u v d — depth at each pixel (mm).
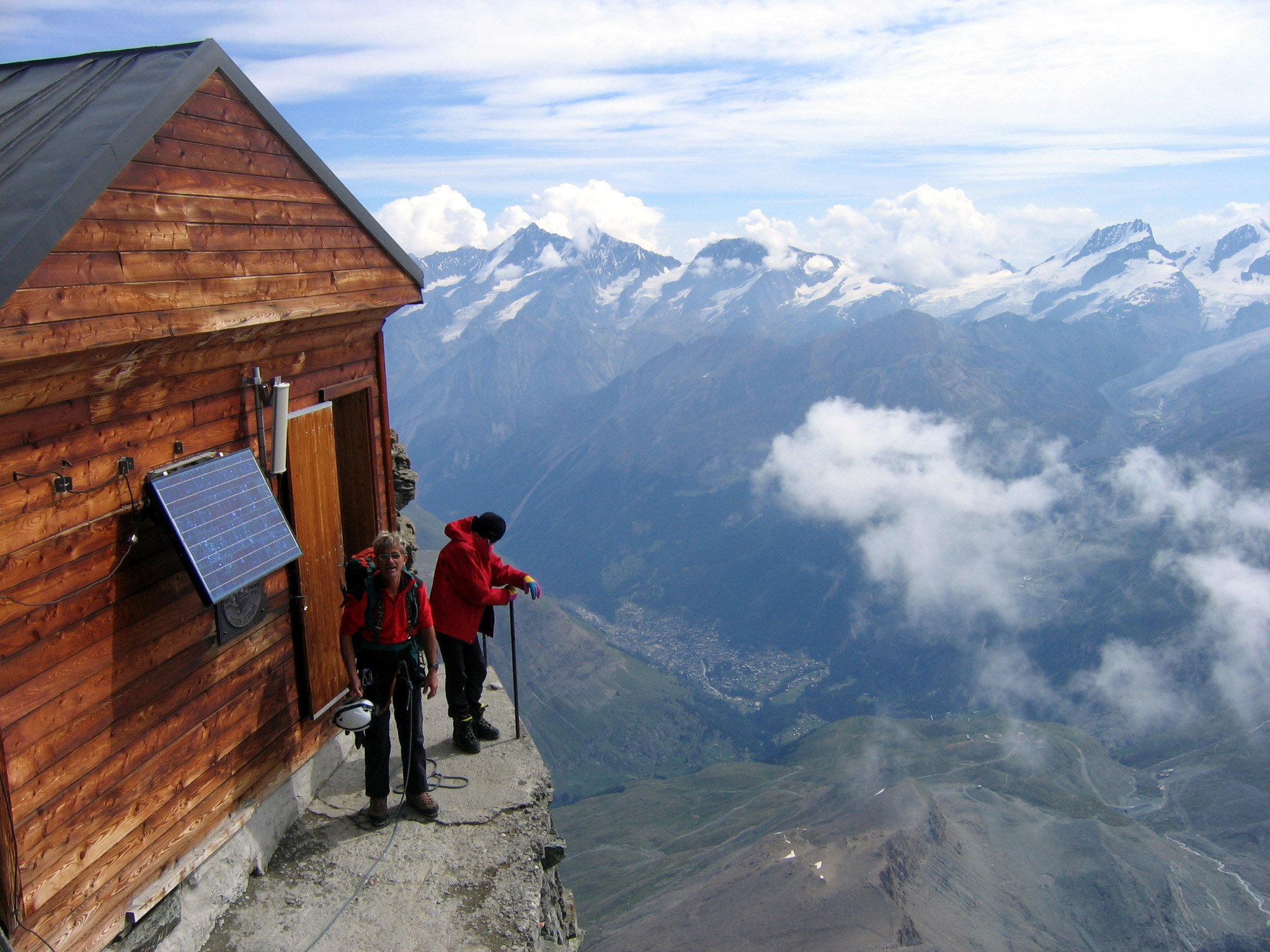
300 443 7008
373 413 8336
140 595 5312
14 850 4387
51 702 4633
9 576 4336
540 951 6340
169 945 5559
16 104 5594
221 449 6070
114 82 5406
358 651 6668
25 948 4531
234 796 6352
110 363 4824
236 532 5734
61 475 4668
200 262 5480
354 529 8602
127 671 5219
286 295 6414
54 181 4324
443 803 7414
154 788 5484
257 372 6398
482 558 7895
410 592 6680
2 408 4211
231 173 5828
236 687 6363
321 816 7215
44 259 4156
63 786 4727
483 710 8500
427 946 5840
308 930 5965
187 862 5797
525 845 6953
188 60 5359
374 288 7684
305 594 7164
